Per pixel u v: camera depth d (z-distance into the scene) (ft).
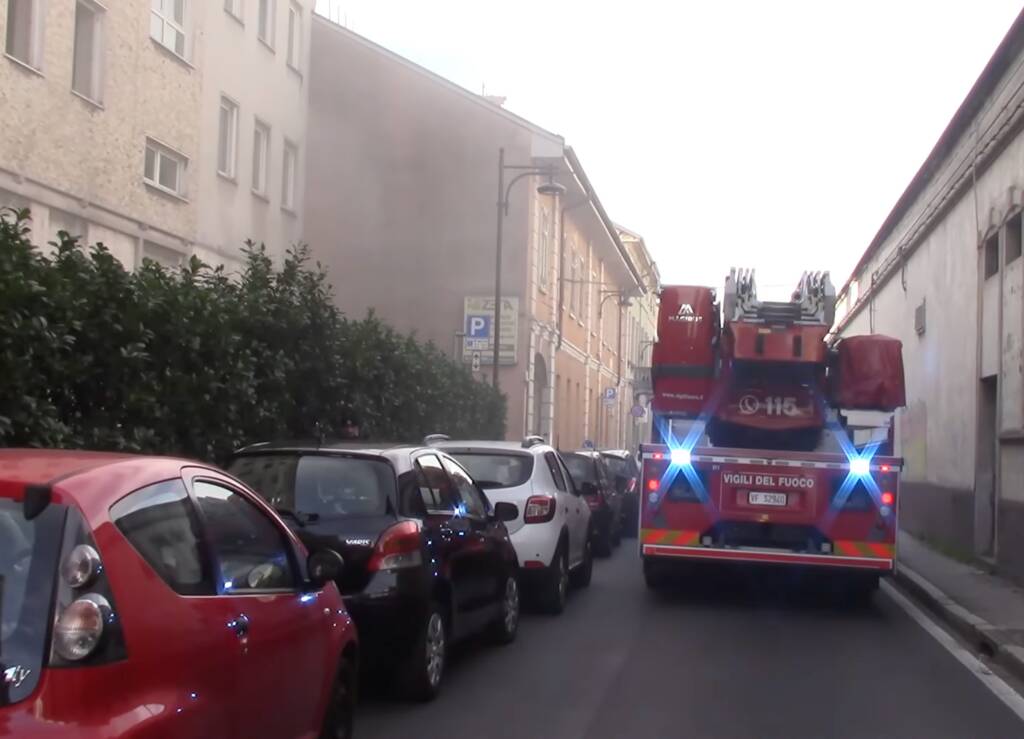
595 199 122.93
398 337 60.44
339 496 26.76
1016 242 55.31
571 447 133.59
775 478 43.70
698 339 46.39
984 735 26.16
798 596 48.34
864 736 25.80
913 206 84.58
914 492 83.92
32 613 12.68
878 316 107.96
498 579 33.65
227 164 73.92
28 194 51.70
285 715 17.58
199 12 67.62
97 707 12.63
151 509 14.90
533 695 28.71
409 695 27.20
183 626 14.37
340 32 105.81
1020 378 52.08
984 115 59.72
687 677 31.32
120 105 59.00
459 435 74.64
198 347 33.14
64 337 26.18
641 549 44.32
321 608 19.61
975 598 46.14
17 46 51.60
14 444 25.17
